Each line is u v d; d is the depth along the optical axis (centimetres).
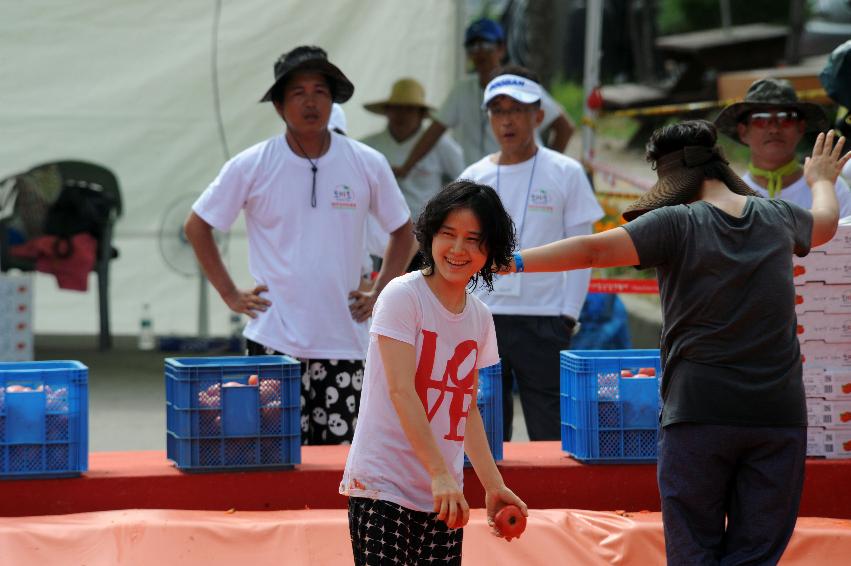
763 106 1733
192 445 1458
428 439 991
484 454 1071
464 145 2819
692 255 1116
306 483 1479
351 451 1057
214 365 1472
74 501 1438
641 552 1413
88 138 3077
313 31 2930
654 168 1240
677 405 1122
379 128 2903
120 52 2991
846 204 1738
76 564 1334
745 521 1113
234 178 1597
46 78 2991
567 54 5656
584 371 1531
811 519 1503
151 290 3450
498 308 1814
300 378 1512
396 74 2889
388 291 1027
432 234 1013
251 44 2978
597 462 1531
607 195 2716
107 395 2828
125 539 1358
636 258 1123
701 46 4916
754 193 1199
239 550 1362
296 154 1599
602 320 2644
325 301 1595
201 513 1434
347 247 1611
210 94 3031
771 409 1098
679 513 1120
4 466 1420
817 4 5359
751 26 5378
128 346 3438
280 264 1599
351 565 1365
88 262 3259
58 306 3638
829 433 1546
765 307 1104
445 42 2886
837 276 1541
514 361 1822
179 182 3164
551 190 1827
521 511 1053
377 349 1030
